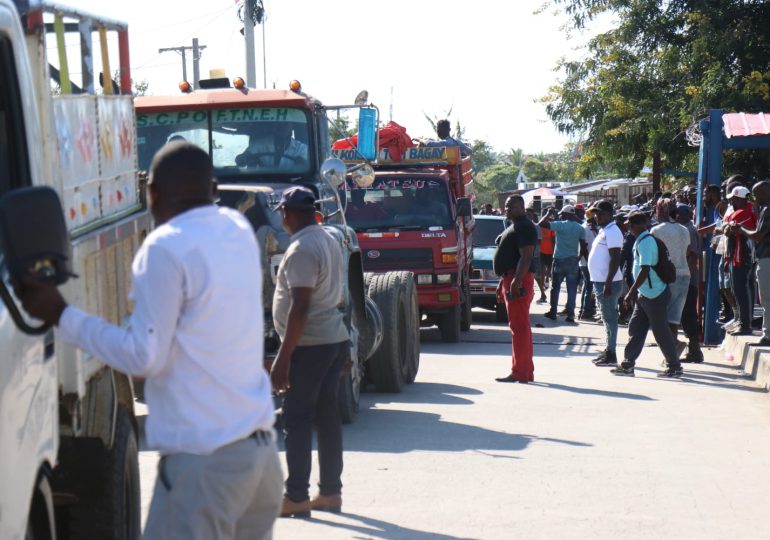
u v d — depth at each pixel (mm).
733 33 31562
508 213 13070
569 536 6715
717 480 8242
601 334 19672
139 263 3572
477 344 17984
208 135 11133
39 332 3389
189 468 3631
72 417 4637
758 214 15117
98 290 4895
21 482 3420
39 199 3088
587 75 35250
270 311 9602
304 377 6910
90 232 4797
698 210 17500
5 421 3248
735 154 30656
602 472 8438
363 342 11109
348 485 7910
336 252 6930
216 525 3707
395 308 12156
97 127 5172
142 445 9180
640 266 13594
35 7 4156
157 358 3516
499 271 13234
